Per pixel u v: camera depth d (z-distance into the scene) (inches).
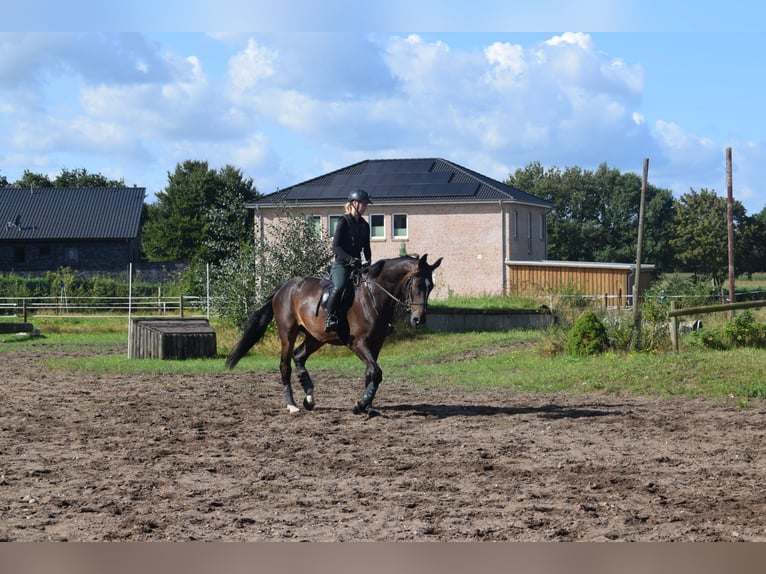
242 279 1043.3
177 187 3157.0
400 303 499.5
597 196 3398.1
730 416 509.7
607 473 358.9
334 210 1971.0
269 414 533.6
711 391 594.6
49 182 4254.4
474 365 822.5
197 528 280.5
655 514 294.4
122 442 436.1
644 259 3206.2
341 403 585.9
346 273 511.5
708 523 283.7
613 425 483.2
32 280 1935.3
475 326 1245.1
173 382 714.2
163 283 2239.2
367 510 301.4
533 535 271.6
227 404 579.2
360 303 508.4
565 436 449.1
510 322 1274.6
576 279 1803.6
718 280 2650.1
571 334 817.5
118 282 2005.4
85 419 512.4
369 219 1977.1
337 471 366.0
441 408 554.9
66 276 1946.4
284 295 557.0
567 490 329.4
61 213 2755.9
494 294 1903.3
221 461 386.9
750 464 376.5
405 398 609.9
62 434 460.1
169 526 282.5
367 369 510.3
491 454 399.9
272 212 1982.0
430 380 724.0
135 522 286.0
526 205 2052.2
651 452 404.5
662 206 3228.3
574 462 381.7
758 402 558.3
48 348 1129.4
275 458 394.9
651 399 585.6
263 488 335.0
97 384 700.0
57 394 633.0
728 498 314.8
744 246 2709.2
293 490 331.6
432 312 1192.2
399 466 373.4
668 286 1478.8
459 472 362.3
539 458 391.2
